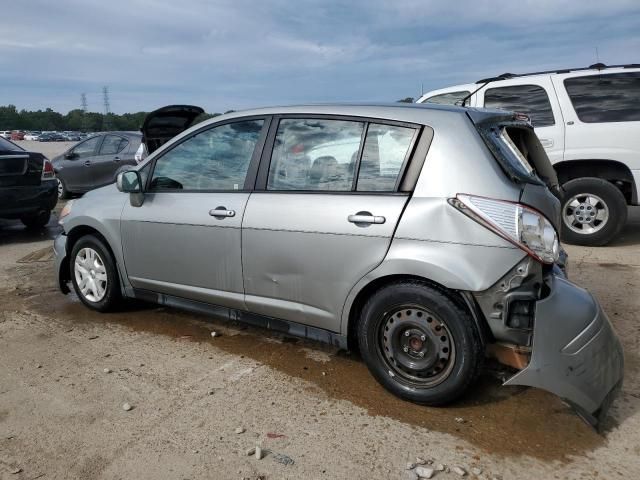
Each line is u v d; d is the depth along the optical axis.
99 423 3.04
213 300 3.95
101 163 11.60
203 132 4.04
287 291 3.53
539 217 2.86
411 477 2.54
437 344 3.04
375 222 3.12
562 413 3.08
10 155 8.05
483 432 2.90
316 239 3.33
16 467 2.66
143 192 4.28
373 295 3.21
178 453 2.76
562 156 6.87
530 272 2.82
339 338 3.41
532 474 2.56
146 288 4.39
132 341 4.19
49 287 5.70
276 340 4.16
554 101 6.92
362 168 3.28
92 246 4.69
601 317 2.96
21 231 9.12
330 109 3.50
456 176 2.97
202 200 3.91
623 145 6.57
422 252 2.98
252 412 3.13
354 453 2.74
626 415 3.04
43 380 3.56
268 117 3.73
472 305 2.91
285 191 3.56
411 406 3.17
